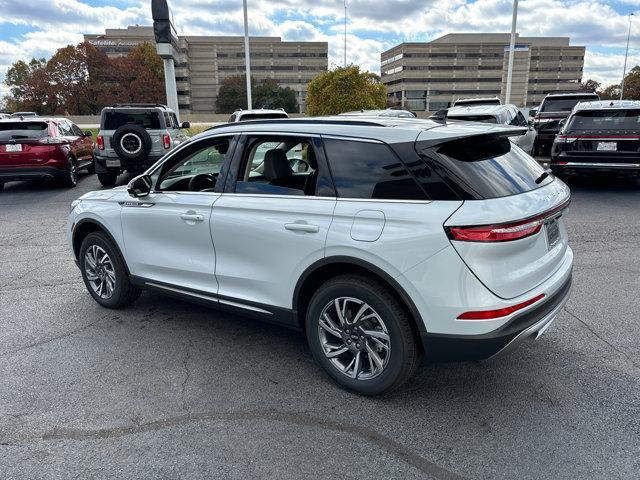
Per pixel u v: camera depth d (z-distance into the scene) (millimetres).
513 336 2688
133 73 91500
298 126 3314
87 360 3672
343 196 3033
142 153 11359
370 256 2840
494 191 2758
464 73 130125
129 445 2711
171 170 4008
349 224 2939
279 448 2676
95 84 88500
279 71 128125
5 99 100250
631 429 2781
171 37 16875
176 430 2838
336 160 3104
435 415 2951
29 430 2848
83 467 2545
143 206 4086
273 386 3299
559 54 138625
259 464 2553
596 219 7746
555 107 16594
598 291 4848
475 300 2629
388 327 2908
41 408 3061
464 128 2994
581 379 3301
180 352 3791
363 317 3035
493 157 3041
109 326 4270
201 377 3420
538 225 2795
